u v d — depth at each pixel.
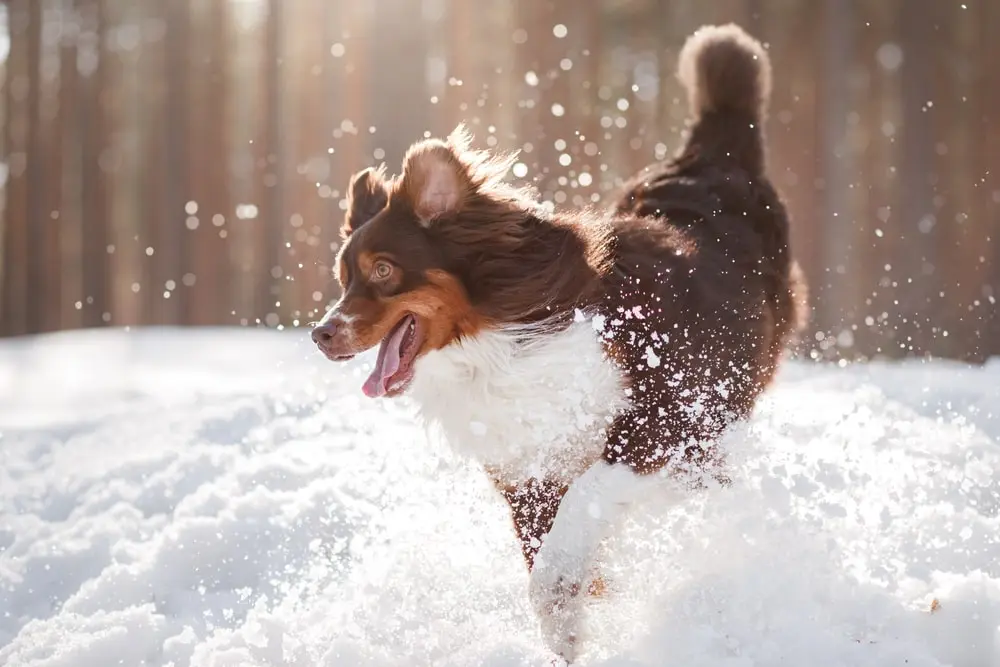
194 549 4.98
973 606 3.93
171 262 16.66
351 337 4.09
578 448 4.23
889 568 4.37
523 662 3.78
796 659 3.70
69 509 5.79
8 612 4.80
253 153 15.81
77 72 17.12
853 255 14.52
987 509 4.88
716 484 4.43
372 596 4.33
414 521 4.84
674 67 16.17
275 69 15.64
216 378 9.55
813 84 14.83
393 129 14.63
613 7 17.94
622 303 4.29
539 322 4.18
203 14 16.42
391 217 4.20
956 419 5.94
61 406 8.52
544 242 4.24
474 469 4.79
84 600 4.72
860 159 15.33
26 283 17.23
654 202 5.22
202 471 5.88
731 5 15.51
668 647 3.82
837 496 4.81
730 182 5.34
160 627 4.35
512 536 4.72
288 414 6.59
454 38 15.20
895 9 15.11
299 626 4.20
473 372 4.23
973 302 13.23
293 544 5.06
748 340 4.72
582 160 14.48
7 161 17.31
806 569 4.12
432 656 3.96
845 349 11.07
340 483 5.45
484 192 4.20
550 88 14.66
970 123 14.50
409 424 6.01
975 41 14.45
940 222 14.39
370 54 14.73
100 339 14.33
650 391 4.21
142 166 17.42
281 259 15.73
